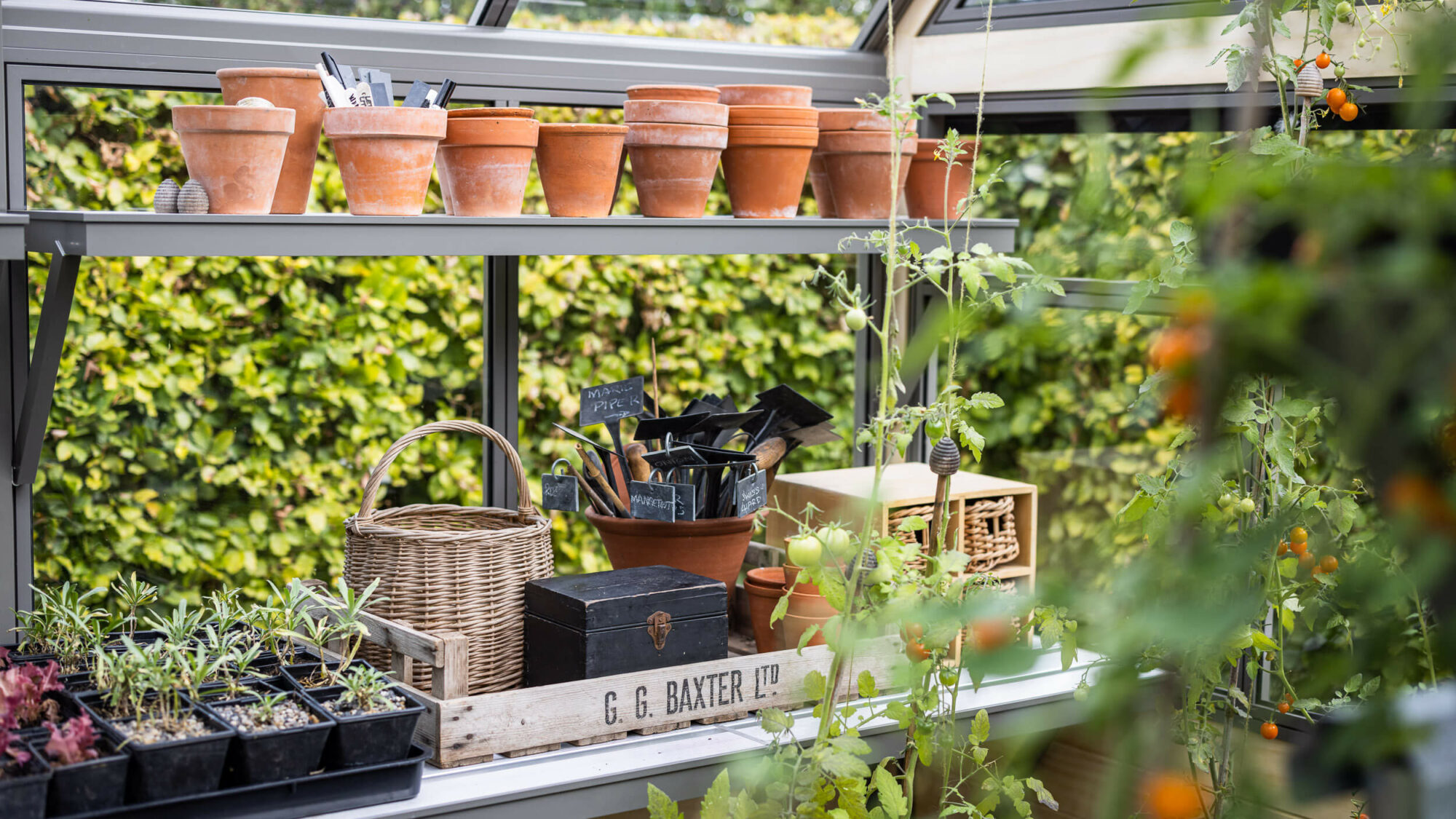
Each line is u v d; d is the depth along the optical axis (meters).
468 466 3.41
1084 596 0.34
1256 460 2.00
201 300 3.05
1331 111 2.09
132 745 1.48
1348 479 1.77
